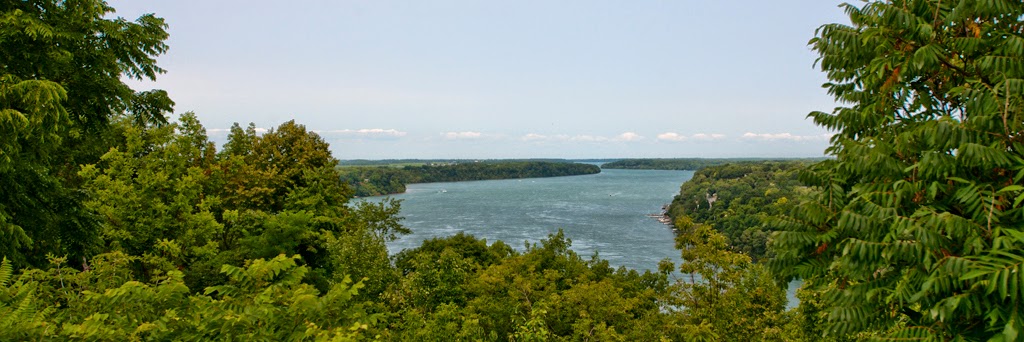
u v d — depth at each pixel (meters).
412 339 14.41
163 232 21.89
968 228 4.09
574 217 104.12
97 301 5.75
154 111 12.66
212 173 27.34
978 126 4.38
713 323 11.81
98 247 13.52
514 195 164.38
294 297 5.72
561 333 19.88
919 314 5.16
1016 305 3.54
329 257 22.00
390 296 18.72
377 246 21.64
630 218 102.81
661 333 15.18
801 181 6.45
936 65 4.96
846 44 5.66
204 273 20.28
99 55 11.03
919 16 5.30
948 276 4.09
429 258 21.20
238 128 33.94
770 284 12.06
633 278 33.66
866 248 4.79
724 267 12.03
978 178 4.62
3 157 8.47
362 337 5.98
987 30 5.07
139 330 4.79
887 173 5.04
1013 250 3.94
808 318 10.27
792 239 5.76
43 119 8.70
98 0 11.62
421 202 139.62
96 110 11.42
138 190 22.12
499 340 19.41
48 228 11.44
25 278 6.52
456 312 16.95
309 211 25.91
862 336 7.61
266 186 28.08
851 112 5.88
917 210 4.54
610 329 16.31
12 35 8.89
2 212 9.53
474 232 82.94
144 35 11.74
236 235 27.36
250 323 5.25
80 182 22.50
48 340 4.48
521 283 20.92
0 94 7.92
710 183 107.75
